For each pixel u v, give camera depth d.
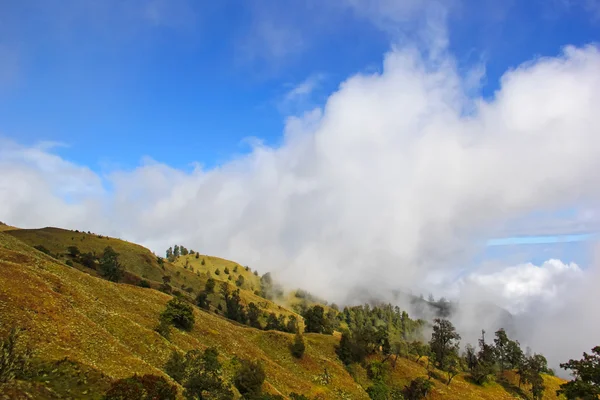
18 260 65.44
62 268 75.12
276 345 104.31
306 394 79.56
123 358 44.34
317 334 129.25
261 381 61.62
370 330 130.50
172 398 35.53
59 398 28.66
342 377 99.44
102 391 33.41
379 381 103.56
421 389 103.12
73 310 51.19
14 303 43.25
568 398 73.44
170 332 70.31
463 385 123.38
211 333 86.19
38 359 34.12
